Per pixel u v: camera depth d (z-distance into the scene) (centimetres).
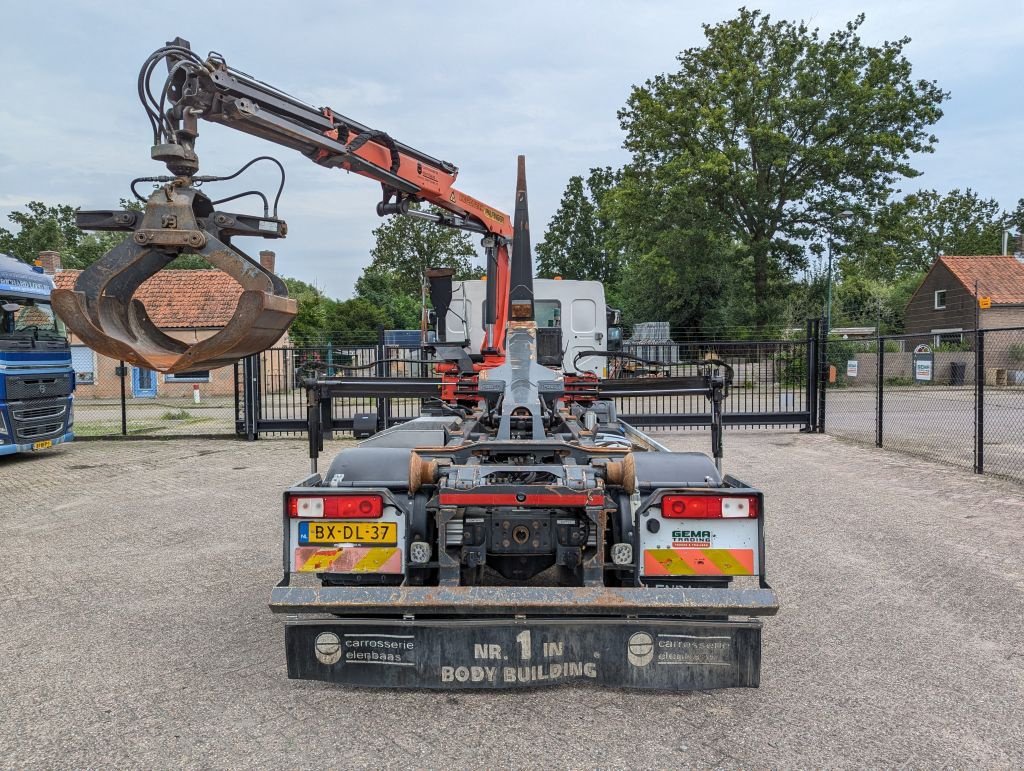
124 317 349
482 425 504
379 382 460
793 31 3381
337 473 378
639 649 320
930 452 1128
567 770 281
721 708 332
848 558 569
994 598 477
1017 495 799
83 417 2027
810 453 1135
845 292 4794
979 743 300
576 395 515
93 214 362
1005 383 2680
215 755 293
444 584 348
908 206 3428
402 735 309
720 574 340
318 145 568
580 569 374
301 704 338
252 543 635
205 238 344
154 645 409
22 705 338
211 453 1234
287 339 3066
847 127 3328
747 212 3469
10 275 1130
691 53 3478
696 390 470
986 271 3797
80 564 573
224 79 468
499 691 350
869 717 323
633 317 4072
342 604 320
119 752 296
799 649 398
